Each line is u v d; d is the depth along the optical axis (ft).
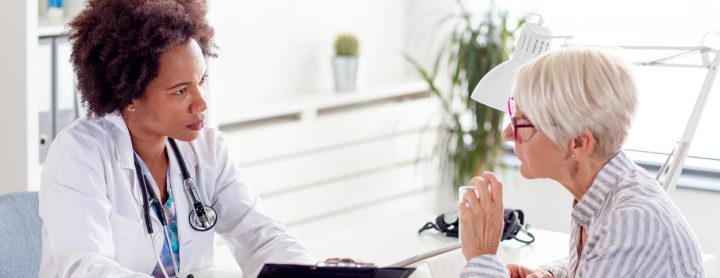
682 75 12.91
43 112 10.01
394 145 14.99
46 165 6.76
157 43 6.45
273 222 7.69
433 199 15.72
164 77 6.53
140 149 7.05
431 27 15.74
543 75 5.45
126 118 6.91
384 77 16.03
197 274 7.34
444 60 15.53
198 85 6.72
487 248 5.80
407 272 5.78
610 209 5.48
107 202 6.73
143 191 6.98
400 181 15.20
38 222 7.68
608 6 13.73
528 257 8.00
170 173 7.22
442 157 14.71
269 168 13.14
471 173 14.21
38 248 7.63
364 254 8.16
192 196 7.25
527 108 5.52
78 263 6.32
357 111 14.46
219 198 7.64
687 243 5.29
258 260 7.39
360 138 14.44
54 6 10.55
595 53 5.46
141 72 6.48
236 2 13.50
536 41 7.18
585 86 5.34
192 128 6.77
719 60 7.48
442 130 14.65
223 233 7.77
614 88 5.34
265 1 13.93
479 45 13.98
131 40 6.44
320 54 14.94
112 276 6.12
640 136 13.32
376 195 14.85
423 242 8.52
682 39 13.15
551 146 5.57
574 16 14.05
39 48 9.85
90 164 6.67
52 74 10.03
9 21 9.62
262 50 13.99
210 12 11.71
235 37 13.56
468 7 15.15
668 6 13.23
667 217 5.26
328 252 8.23
